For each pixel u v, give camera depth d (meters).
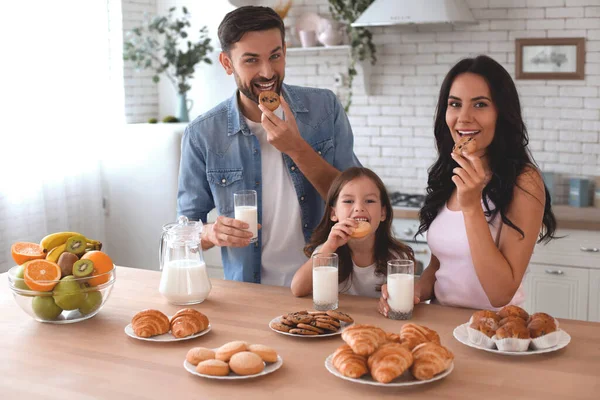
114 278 2.00
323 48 4.55
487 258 1.92
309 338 1.80
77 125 4.59
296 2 4.77
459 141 1.92
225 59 2.44
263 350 1.60
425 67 4.57
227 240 2.18
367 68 4.63
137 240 4.69
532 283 3.98
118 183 4.68
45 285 1.89
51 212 4.45
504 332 1.65
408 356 1.49
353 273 2.28
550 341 1.65
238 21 2.22
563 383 1.50
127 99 4.98
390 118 4.70
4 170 4.09
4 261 4.14
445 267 2.15
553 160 4.37
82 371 1.61
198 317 1.83
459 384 1.50
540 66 4.31
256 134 2.52
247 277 2.53
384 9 4.14
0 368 1.64
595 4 4.15
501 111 2.04
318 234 2.33
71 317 1.95
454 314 1.96
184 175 2.61
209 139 2.54
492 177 2.05
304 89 2.64
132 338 1.82
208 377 1.55
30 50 4.21
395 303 1.91
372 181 2.20
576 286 3.88
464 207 1.92
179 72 4.84
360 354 1.52
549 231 2.24
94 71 4.70
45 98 4.34
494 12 4.37
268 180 2.54
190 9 5.08
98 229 4.72
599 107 4.22
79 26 4.57
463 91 2.04
